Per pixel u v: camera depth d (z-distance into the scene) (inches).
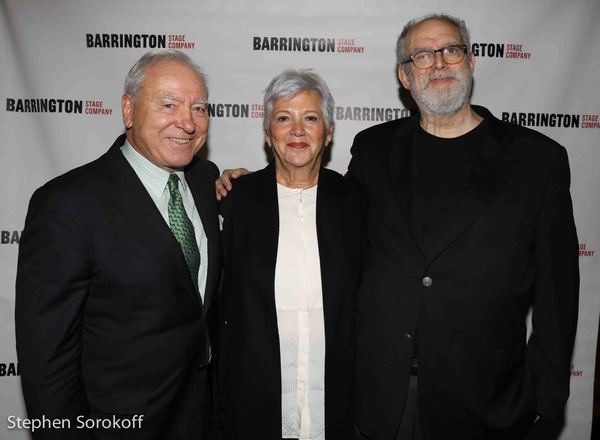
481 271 62.7
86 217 55.5
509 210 62.8
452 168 66.4
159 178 61.2
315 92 66.8
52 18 94.2
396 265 65.2
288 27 95.6
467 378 63.2
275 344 65.0
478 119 69.2
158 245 57.3
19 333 54.7
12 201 95.9
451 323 63.3
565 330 65.3
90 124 95.7
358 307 68.4
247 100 96.7
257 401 65.3
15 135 95.2
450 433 64.5
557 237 63.6
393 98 96.7
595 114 95.4
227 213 69.7
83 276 55.5
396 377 64.7
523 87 95.3
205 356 63.5
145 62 59.2
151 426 58.5
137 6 94.4
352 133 97.2
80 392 57.2
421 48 65.5
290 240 68.0
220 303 70.1
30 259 54.8
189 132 58.7
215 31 95.3
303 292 66.5
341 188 71.2
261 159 98.0
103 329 57.7
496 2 94.3
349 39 95.8
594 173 96.4
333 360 65.5
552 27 94.4
